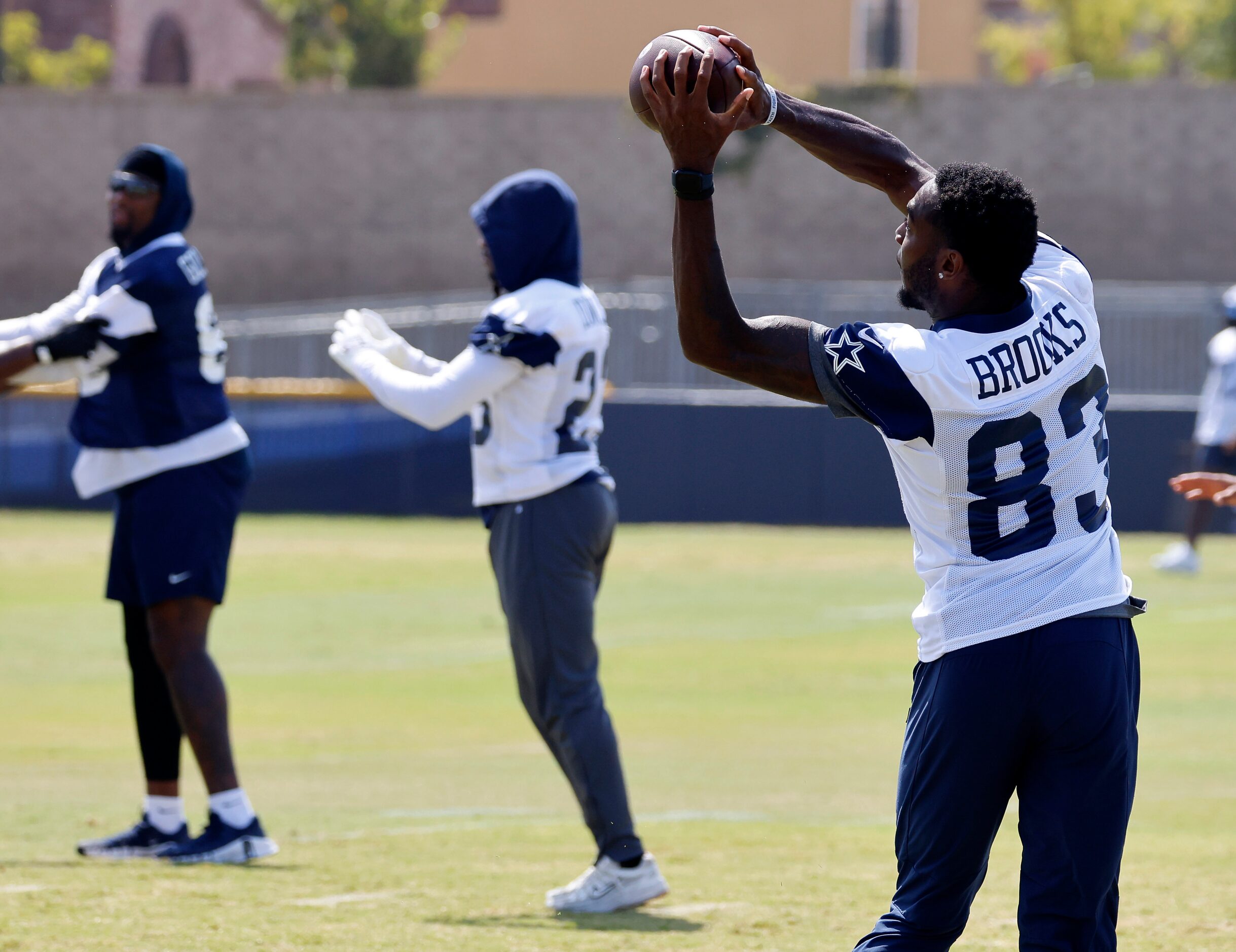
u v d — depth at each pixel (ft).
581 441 67.21
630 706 126.00
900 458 40.73
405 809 88.12
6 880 68.08
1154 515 269.03
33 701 127.24
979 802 40.34
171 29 495.41
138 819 83.92
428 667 145.28
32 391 227.20
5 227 414.21
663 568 217.15
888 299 286.46
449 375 64.75
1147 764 102.37
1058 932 39.70
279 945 56.03
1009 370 39.88
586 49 515.91
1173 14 473.67
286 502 286.66
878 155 46.24
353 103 406.82
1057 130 382.42
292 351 321.93
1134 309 278.87
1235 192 378.32
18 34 466.29
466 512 283.18
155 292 72.33
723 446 277.44
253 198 410.93
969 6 501.97
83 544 236.84
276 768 101.40
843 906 64.13
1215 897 65.62
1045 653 39.52
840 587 200.23
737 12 506.07
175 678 73.51
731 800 90.94
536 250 67.36
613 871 63.62
